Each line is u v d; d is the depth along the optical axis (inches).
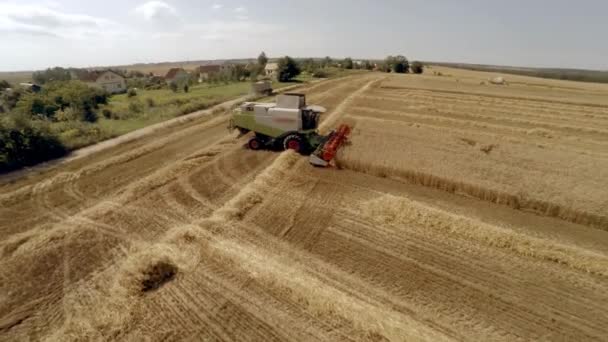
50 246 271.0
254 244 273.9
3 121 467.8
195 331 187.3
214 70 3695.9
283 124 501.7
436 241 280.8
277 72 2102.6
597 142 605.3
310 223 311.0
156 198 363.6
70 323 192.1
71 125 663.1
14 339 183.6
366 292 219.8
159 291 218.4
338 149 507.2
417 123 748.0
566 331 190.2
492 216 328.8
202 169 453.1
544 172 414.6
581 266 243.4
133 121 802.2
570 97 1266.0
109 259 255.0
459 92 1344.7
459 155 482.3
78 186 397.1
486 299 215.3
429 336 183.0
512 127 733.3
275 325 191.6
